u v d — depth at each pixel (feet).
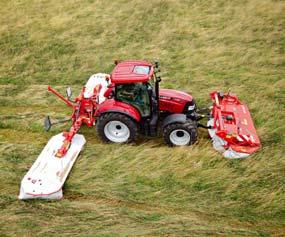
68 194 51.52
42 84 79.36
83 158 57.11
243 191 51.52
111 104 59.16
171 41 96.02
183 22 105.19
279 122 64.90
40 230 45.70
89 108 61.87
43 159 54.60
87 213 48.06
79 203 49.44
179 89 75.56
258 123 65.21
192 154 56.75
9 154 57.98
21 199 49.93
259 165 55.11
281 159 56.24
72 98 73.36
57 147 57.16
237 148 56.54
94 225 46.42
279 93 73.56
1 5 117.70
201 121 67.26
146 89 58.54
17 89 76.79
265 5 112.57
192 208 49.29
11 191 51.47
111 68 84.28
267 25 102.17
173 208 49.39
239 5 114.32
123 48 92.94
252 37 96.48
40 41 95.86
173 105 61.41
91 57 88.69
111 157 57.00
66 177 52.54
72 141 59.16
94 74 79.36
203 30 100.83
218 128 58.49
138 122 60.13
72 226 46.26
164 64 85.51
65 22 105.81
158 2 118.11
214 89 75.15
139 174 54.08
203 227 45.96
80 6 116.98
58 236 44.93
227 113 62.18
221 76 80.18
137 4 117.29
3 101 72.90
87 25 104.63
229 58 87.25
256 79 78.64
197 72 81.87
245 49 90.68
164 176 53.78
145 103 59.36
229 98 66.90
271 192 51.08
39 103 72.54
